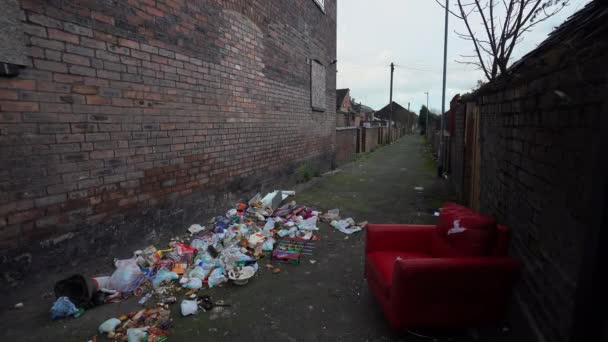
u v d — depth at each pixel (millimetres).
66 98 2869
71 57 2885
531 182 2262
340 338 2412
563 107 1794
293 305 2852
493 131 3584
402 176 9961
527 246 2283
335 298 2975
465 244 2467
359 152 17922
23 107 2574
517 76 2525
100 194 3230
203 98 4625
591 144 1490
